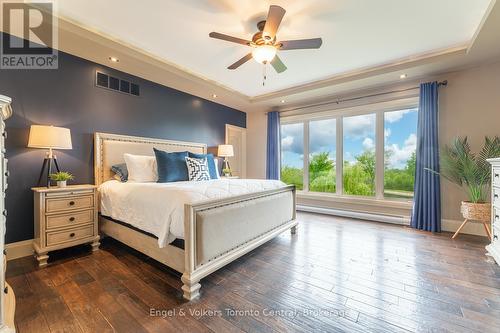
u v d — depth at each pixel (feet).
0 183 3.81
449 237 10.00
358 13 7.09
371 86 12.67
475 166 9.36
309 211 15.35
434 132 10.83
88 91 9.52
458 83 10.61
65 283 6.17
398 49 9.35
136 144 10.92
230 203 6.84
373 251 8.45
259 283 6.23
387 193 13.00
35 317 4.82
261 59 7.38
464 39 8.60
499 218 7.04
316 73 11.79
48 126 7.63
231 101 15.62
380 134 13.07
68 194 7.88
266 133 17.70
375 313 4.99
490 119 9.94
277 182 9.89
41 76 8.30
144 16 7.30
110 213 8.49
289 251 8.46
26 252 7.90
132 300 5.44
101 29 8.02
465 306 5.21
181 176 9.54
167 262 6.33
